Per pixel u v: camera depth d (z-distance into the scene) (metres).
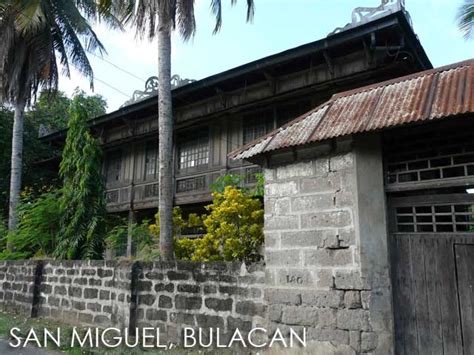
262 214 6.62
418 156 4.62
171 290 6.34
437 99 4.38
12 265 9.59
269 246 5.39
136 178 15.82
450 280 4.26
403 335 4.41
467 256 4.21
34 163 19.75
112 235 9.27
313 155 5.19
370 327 4.49
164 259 7.32
